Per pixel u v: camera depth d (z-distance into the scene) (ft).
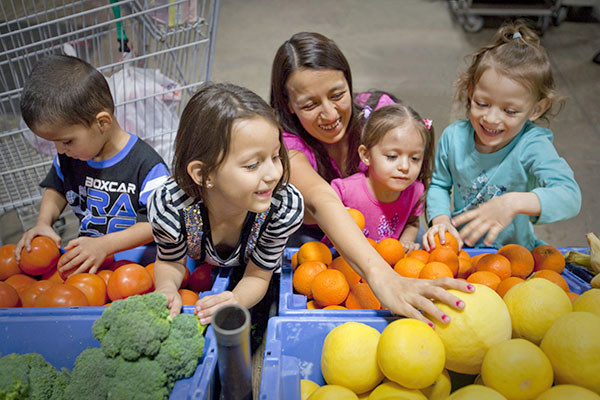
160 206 3.58
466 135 5.47
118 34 6.65
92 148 4.58
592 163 9.25
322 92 4.63
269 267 4.03
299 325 3.42
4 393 2.69
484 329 2.87
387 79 11.95
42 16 10.16
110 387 2.74
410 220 5.73
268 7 16.03
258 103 3.06
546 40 13.52
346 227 3.83
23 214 7.62
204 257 4.26
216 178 3.14
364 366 3.00
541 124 10.25
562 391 2.60
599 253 4.19
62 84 4.15
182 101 6.72
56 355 3.39
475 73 4.79
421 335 2.79
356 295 4.03
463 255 4.49
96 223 5.25
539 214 4.10
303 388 3.20
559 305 3.02
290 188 3.84
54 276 4.55
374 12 15.62
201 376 2.90
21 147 7.63
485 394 2.65
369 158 4.94
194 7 6.17
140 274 3.92
